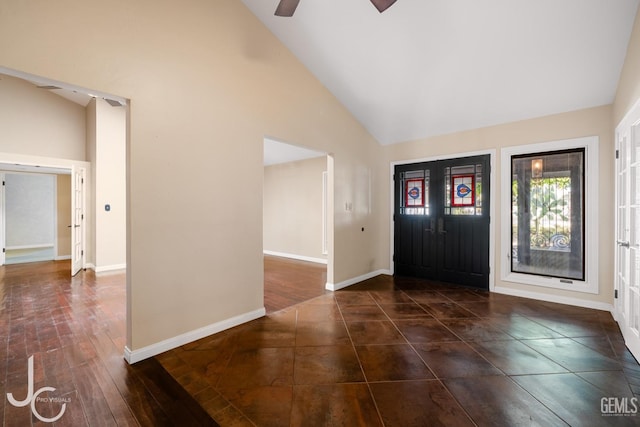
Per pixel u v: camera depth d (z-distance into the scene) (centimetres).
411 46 301
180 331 245
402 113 412
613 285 310
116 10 206
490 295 381
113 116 548
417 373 202
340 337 260
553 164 354
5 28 163
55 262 616
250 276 301
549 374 200
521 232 379
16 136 486
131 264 216
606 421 155
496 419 157
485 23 261
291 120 340
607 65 272
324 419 159
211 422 156
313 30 309
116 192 550
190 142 250
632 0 220
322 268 564
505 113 364
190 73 249
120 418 159
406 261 486
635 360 217
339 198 416
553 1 233
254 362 218
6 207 725
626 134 252
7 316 306
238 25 286
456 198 428
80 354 228
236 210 287
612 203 312
